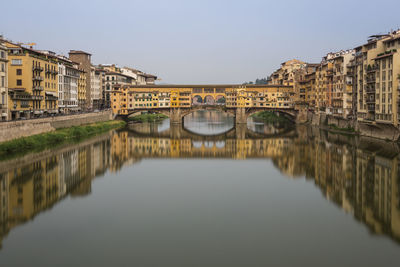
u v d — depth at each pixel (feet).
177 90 561.84
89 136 376.48
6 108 281.13
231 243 127.75
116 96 529.04
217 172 233.35
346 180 198.80
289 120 614.75
